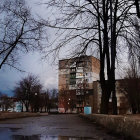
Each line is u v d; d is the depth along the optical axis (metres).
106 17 15.30
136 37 14.11
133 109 41.31
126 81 41.31
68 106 97.00
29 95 68.56
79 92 74.31
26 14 25.42
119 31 14.60
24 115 39.53
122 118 7.95
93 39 15.57
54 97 108.62
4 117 28.45
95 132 9.66
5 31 25.25
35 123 17.64
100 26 15.60
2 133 9.45
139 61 14.34
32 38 24.09
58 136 8.20
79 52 15.20
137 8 9.32
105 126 11.46
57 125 14.80
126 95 45.03
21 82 68.94
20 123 17.81
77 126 13.65
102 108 15.62
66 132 9.75
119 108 67.81
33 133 9.39
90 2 14.89
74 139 7.31
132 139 6.72
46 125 14.92
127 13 13.79
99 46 15.70
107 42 15.34
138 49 14.15
